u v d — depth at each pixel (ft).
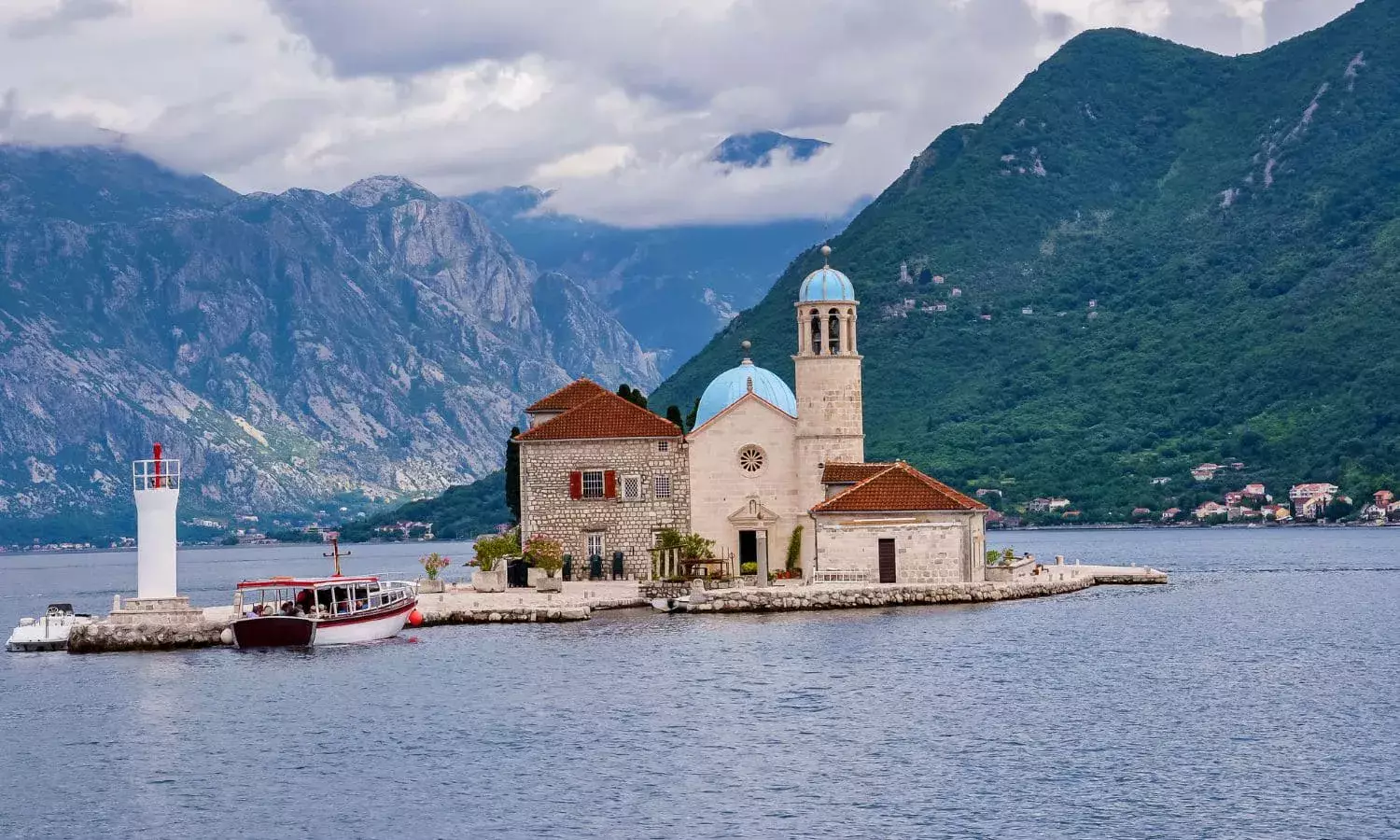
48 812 188.65
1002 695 249.75
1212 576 558.56
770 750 210.79
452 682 266.98
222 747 221.25
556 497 397.39
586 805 185.37
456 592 390.01
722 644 304.50
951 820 176.55
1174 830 171.83
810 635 317.22
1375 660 291.79
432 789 194.49
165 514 326.03
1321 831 170.50
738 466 392.68
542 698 250.16
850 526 371.15
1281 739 215.51
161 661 303.07
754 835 172.35
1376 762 200.95
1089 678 266.77
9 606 620.08
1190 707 240.94
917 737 218.18
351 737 224.53
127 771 208.33
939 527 371.97
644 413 400.26
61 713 249.14
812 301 389.19
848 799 185.68
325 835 176.24
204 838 176.45
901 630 324.60
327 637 319.27
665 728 225.97
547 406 438.40
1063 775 196.03
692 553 383.24
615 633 325.01
